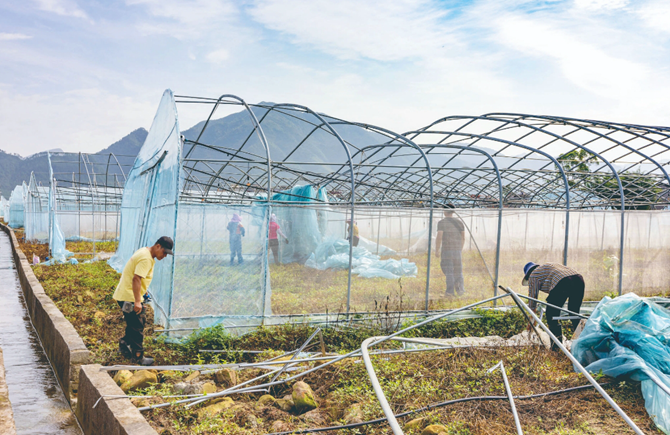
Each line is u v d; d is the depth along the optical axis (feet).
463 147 40.22
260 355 24.91
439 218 33.78
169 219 28.96
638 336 21.89
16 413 20.43
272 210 30.78
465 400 18.62
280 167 46.06
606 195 65.36
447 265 33.83
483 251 34.71
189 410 17.63
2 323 36.19
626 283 39.70
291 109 38.17
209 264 28.37
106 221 96.27
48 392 22.99
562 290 25.66
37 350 29.66
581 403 19.17
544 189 66.39
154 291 32.32
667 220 41.09
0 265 67.82
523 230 35.94
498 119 44.14
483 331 31.30
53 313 29.30
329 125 34.78
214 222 28.55
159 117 38.09
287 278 30.32
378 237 34.83
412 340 19.74
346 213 31.83
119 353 24.54
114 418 15.58
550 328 25.98
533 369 22.15
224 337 26.61
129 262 23.53
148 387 19.76
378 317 30.22
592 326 23.41
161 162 34.12
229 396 19.62
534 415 17.99
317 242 31.86
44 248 80.89
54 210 64.95
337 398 19.33
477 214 34.65
